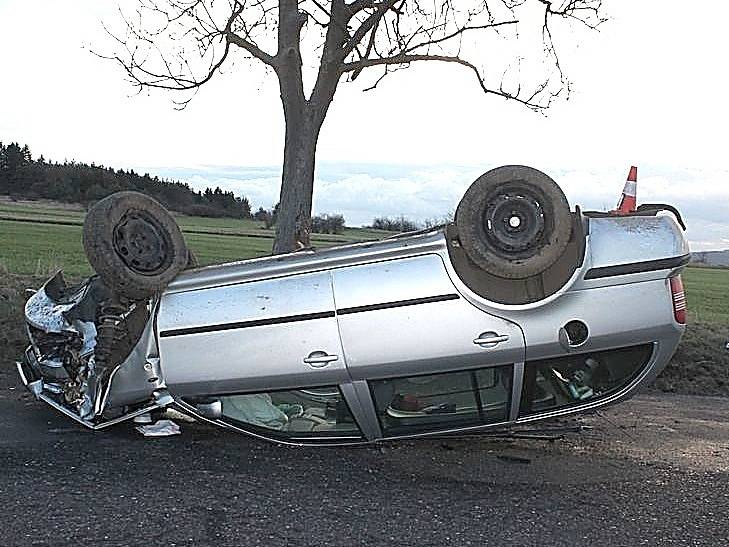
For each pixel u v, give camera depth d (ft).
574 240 19.66
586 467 21.22
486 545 15.56
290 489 18.24
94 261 20.15
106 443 21.30
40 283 50.26
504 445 22.82
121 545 14.66
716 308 86.74
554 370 19.85
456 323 19.33
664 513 17.88
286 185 42.22
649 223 19.99
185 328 20.43
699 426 27.81
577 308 19.31
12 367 32.22
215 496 17.52
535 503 18.11
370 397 19.84
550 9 44.52
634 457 22.52
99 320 22.04
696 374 39.52
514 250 18.85
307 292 19.93
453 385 19.84
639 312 19.44
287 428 20.77
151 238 20.74
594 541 16.05
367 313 19.51
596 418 27.66
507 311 19.17
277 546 14.99
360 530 15.99
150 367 20.92
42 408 25.25
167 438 21.94
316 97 42.32
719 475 21.12
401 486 18.84
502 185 18.94
